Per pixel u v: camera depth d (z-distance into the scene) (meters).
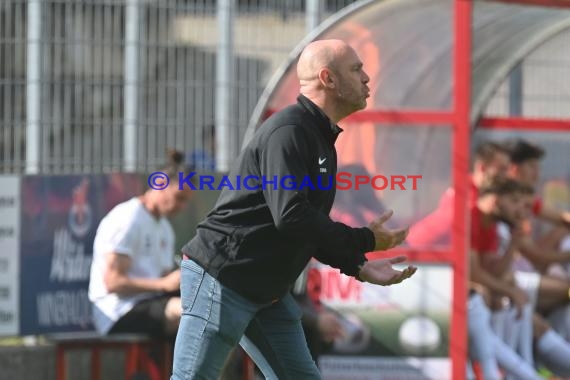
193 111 29.17
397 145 25.95
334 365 25.78
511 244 27.28
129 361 25.41
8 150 28.48
